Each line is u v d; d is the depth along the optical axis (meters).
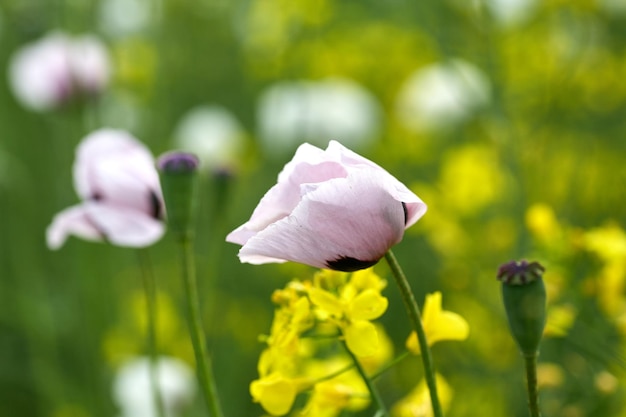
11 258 2.50
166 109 2.68
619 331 1.28
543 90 2.18
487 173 2.03
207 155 2.53
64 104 2.28
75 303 2.18
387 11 2.85
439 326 1.07
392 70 2.83
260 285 2.31
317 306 1.04
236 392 2.07
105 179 1.19
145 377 1.86
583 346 1.25
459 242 1.89
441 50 1.97
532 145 2.02
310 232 0.98
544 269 0.98
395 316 2.03
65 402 2.07
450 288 1.89
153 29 2.75
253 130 2.90
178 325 2.16
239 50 2.89
